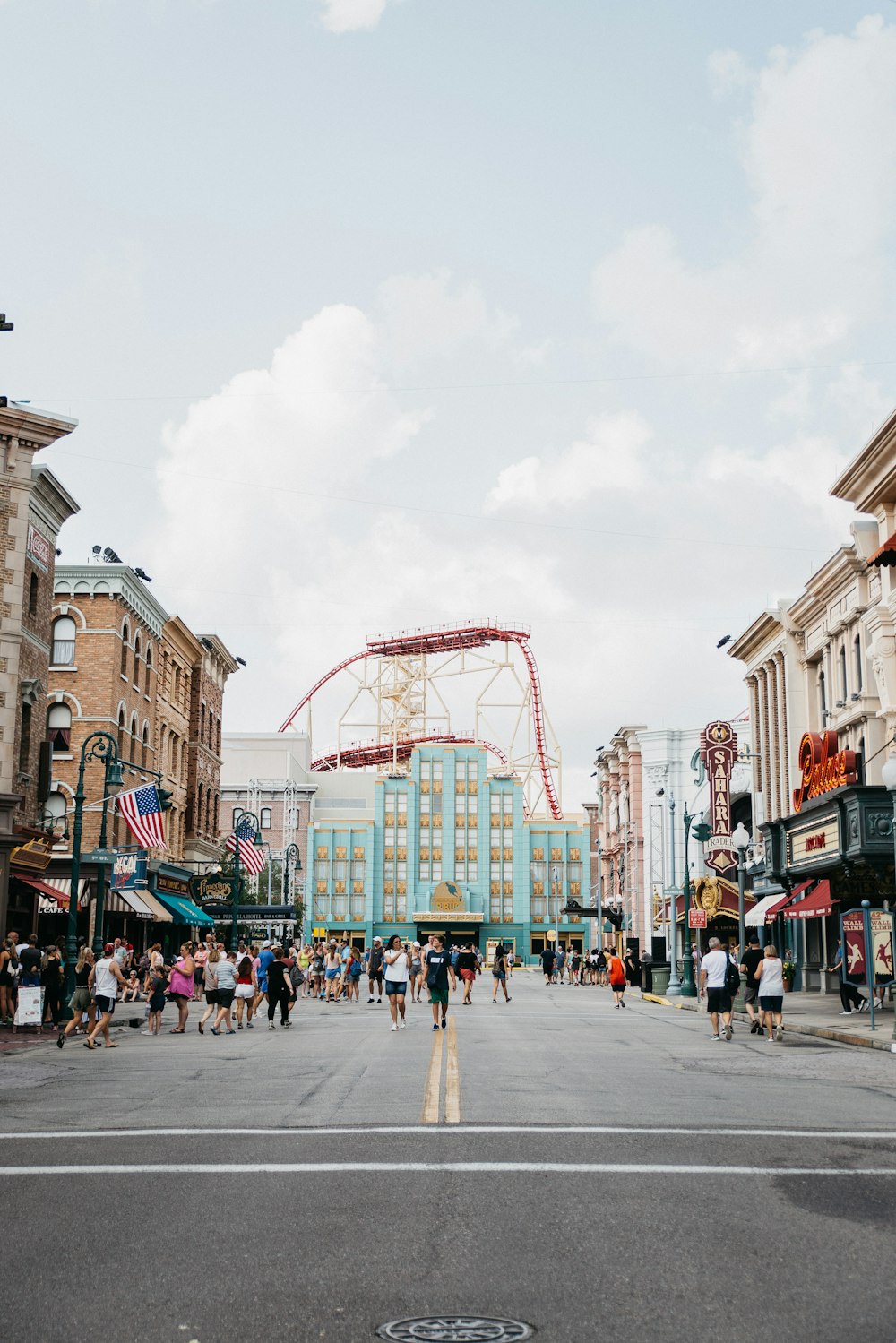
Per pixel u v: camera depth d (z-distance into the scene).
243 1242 8.72
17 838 37.31
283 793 147.88
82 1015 30.89
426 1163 11.57
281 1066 21.48
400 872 141.25
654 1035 29.48
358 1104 15.98
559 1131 13.54
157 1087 18.53
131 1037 30.16
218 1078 19.70
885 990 37.75
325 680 158.00
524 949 139.00
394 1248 8.49
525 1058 22.67
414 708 152.12
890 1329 6.82
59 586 52.59
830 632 49.72
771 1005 27.86
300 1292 7.53
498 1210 9.58
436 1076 19.19
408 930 139.88
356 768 165.25
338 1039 27.84
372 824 141.25
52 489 42.81
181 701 68.31
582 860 142.12
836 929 49.12
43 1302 7.38
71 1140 13.34
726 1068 21.20
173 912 58.94
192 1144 12.89
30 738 41.66
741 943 38.34
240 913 66.12
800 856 47.56
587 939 139.25
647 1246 8.52
